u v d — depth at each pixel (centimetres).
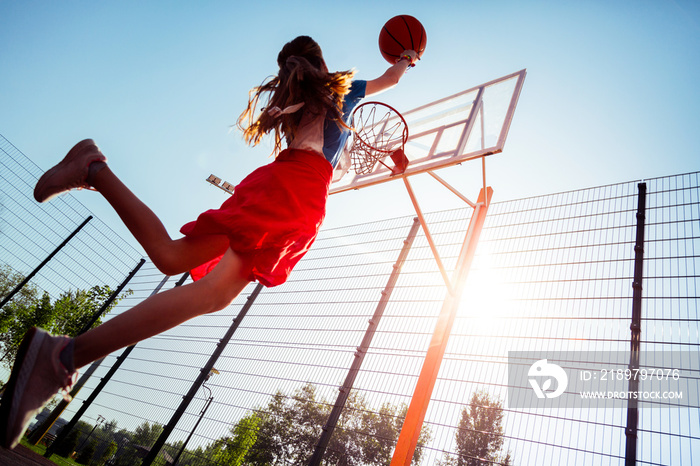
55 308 863
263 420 498
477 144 371
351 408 444
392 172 387
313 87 111
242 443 491
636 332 343
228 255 87
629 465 289
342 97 115
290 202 95
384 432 407
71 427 660
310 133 111
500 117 384
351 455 416
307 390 492
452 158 371
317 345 528
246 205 91
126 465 577
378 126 464
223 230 87
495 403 363
